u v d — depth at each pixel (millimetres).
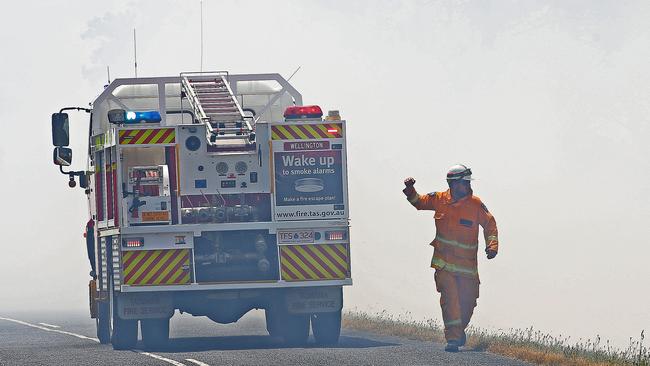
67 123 32875
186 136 29969
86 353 27766
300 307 29844
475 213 26969
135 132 29844
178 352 27172
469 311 26875
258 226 29797
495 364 23156
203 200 29922
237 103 31250
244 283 29656
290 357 24781
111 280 30484
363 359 24203
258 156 30109
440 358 24344
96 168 31672
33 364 24938
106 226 30812
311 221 30047
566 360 23328
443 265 26734
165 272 29547
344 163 30281
